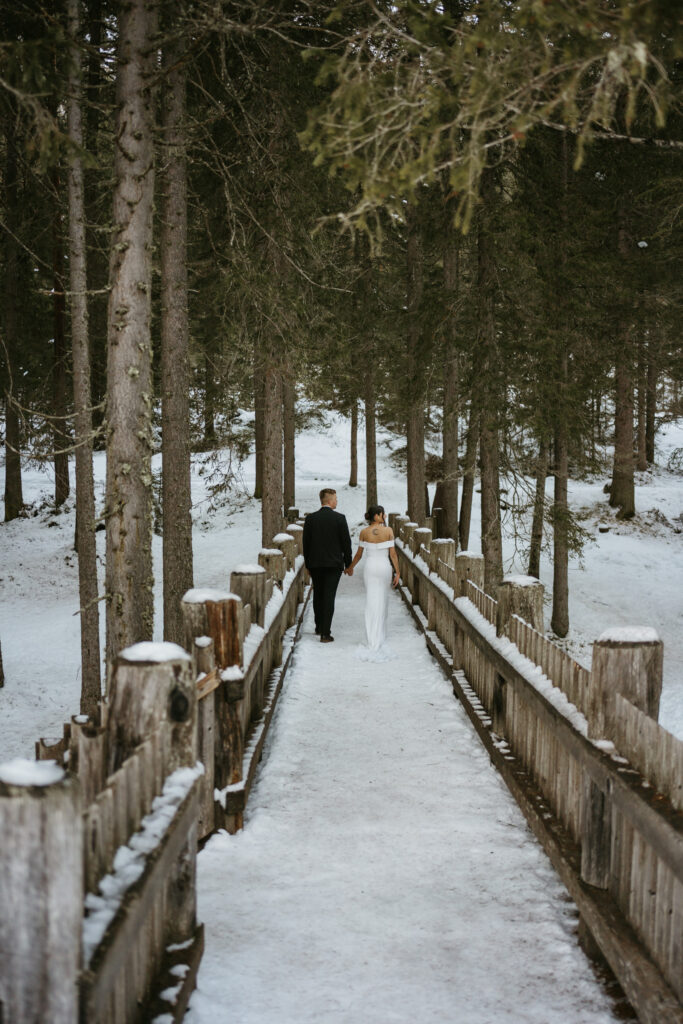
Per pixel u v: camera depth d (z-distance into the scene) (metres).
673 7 3.04
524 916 3.72
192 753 3.13
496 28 3.63
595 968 3.29
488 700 6.52
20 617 19.89
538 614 5.82
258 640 6.03
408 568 14.41
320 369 19.02
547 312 14.61
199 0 7.05
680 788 2.76
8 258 16.19
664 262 17.77
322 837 4.63
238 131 9.69
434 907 3.80
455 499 19.78
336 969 3.27
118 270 7.11
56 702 14.77
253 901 3.88
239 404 14.08
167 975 2.77
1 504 29.50
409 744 6.39
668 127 13.45
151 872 2.38
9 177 13.50
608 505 28.42
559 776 4.30
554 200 14.59
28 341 22.45
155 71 6.98
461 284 17.39
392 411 23.12
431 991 3.11
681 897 2.61
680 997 2.59
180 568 11.68
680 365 22.75
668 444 42.81
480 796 5.28
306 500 31.23
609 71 3.26
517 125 3.54
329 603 10.76
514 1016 2.95
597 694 3.50
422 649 10.22
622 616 21.44
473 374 14.85
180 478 11.77
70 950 1.78
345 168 3.89
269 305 10.59
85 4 9.73
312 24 9.37
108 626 7.30
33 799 1.75
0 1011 1.77
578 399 14.56
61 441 22.77
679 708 14.52
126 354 7.15
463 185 3.64
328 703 7.66
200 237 13.52
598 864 3.43
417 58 4.12
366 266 17.89
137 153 7.06
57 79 6.72
